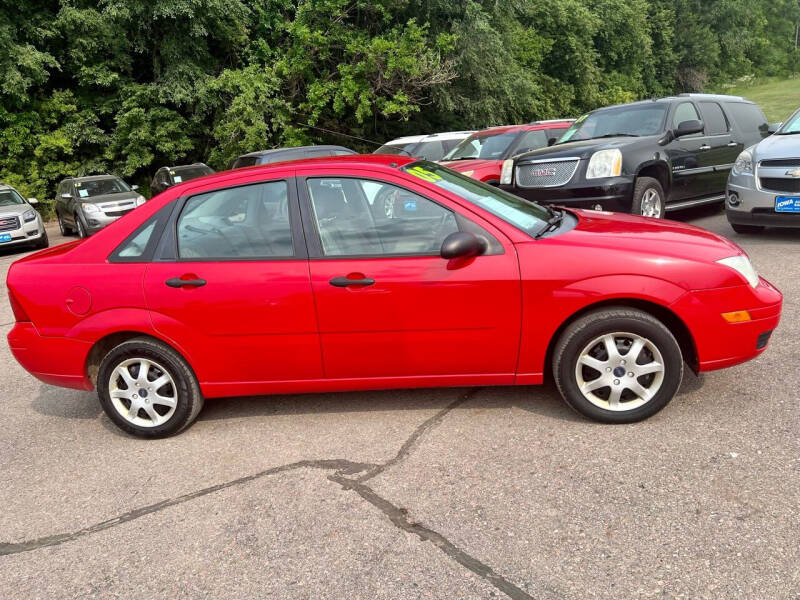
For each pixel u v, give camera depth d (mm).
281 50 21438
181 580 2553
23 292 3818
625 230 3684
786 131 7770
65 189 15500
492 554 2523
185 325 3631
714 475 2914
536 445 3338
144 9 18016
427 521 2777
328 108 21734
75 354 3779
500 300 3422
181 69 18875
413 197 3555
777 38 71500
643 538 2531
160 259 3684
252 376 3705
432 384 3635
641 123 8578
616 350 3402
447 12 21516
